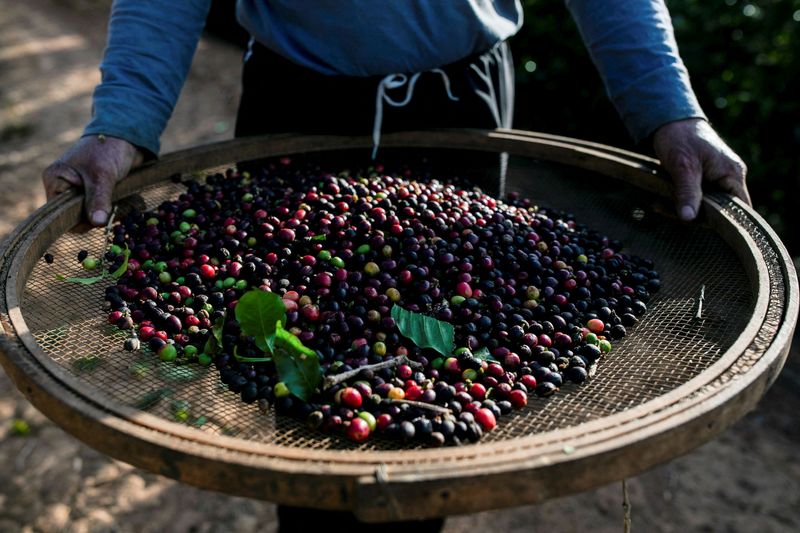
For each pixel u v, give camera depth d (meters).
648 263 0.94
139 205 1.00
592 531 1.22
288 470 0.61
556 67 1.80
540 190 1.09
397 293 0.84
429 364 0.80
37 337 0.78
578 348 0.81
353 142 1.09
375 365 0.75
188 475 0.63
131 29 0.96
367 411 0.72
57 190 0.93
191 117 2.80
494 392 0.76
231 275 0.88
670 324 0.84
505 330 0.83
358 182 1.01
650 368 0.78
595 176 1.06
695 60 1.61
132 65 0.96
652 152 1.08
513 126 1.95
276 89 1.07
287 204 0.95
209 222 0.96
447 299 0.87
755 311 0.76
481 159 1.12
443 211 0.95
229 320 0.83
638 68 0.98
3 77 3.29
